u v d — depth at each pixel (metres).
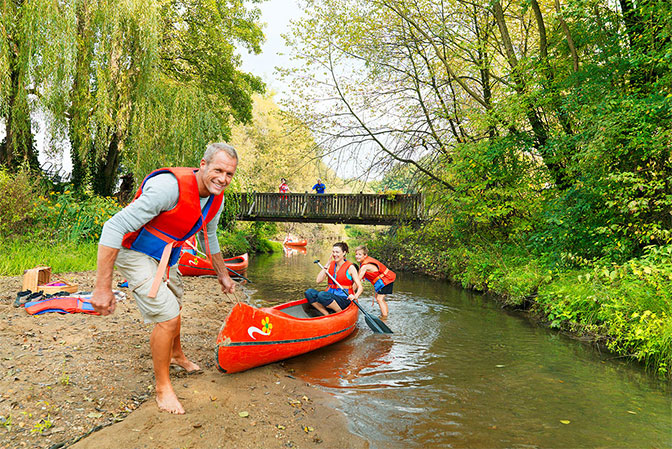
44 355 3.14
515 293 7.34
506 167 9.73
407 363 4.29
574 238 7.28
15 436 2.12
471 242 11.44
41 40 9.46
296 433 2.58
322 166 14.23
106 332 3.84
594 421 3.04
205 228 2.83
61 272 6.98
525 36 11.27
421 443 2.63
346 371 3.96
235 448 2.29
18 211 8.65
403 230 15.70
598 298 5.20
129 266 2.41
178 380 3.09
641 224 6.19
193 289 7.20
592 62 7.36
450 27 11.17
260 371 3.64
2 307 4.27
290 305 5.12
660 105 5.54
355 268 5.65
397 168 12.72
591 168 6.64
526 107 8.60
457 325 6.08
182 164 12.91
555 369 4.19
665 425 2.99
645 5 6.43
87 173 12.79
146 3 11.12
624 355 4.64
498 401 3.36
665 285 4.80
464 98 11.89
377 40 11.45
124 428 2.31
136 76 11.49
